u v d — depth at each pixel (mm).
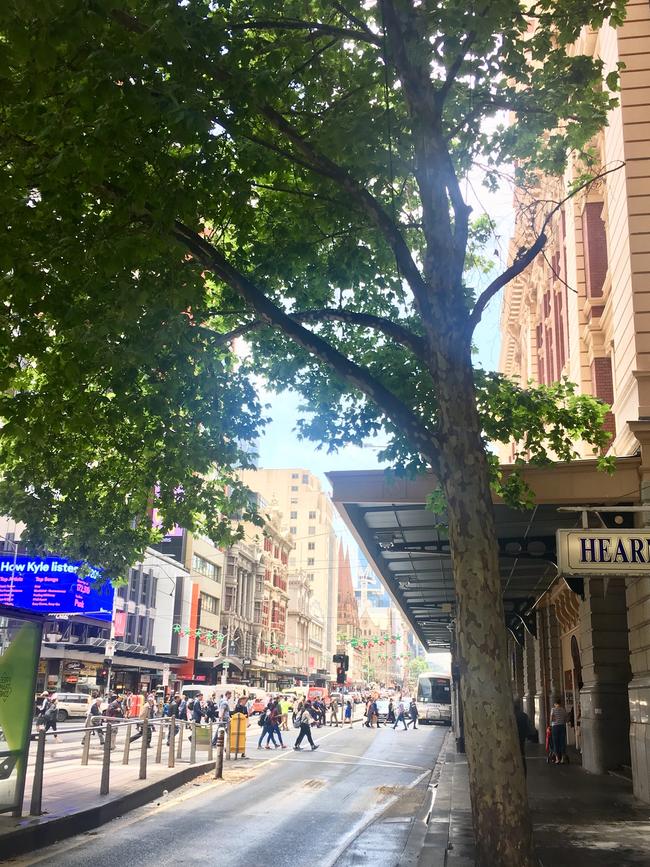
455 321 7859
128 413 9758
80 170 7332
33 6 5902
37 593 42281
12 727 10031
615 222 15727
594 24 9602
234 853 9672
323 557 164375
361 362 12266
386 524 19281
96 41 6953
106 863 8859
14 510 12695
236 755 22922
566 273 22109
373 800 14828
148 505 13703
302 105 9938
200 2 8164
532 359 31859
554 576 24641
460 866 8227
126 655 53875
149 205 8000
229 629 79375
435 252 7996
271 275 11164
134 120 7043
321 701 45281
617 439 15633
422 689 52469
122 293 7551
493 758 6742
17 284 7324
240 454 11930
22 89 7047
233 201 8344
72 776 14367
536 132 10625
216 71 7750
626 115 15195
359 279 11609
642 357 14062
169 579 66750
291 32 9266
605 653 18109
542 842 9727
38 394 9094
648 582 12984
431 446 8008
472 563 7234
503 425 12484
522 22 9258
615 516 14453
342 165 9500
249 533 96062
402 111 10547
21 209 7434
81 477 12820
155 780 14297
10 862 8633
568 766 19969
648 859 8734
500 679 6949
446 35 7781
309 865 9094
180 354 10000
